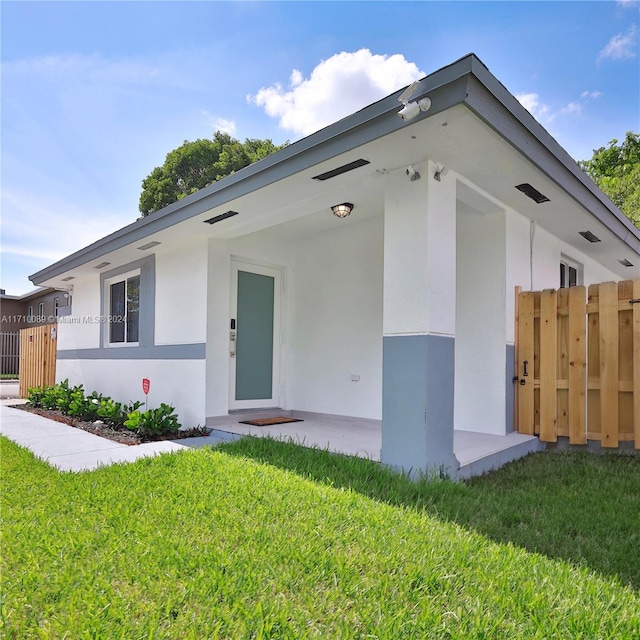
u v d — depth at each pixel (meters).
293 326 6.67
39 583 1.85
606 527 2.59
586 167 18.83
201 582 1.86
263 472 3.40
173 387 6.11
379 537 2.29
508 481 3.52
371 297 5.70
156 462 3.71
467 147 3.17
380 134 3.01
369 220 5.76
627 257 6.95
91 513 2.60
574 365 4.48
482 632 1.57
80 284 9.13
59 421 6.59
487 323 4.76
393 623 1.62
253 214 4.80
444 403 3.47
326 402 6.14
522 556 2.16
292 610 1.70
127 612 1.66
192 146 19.72
